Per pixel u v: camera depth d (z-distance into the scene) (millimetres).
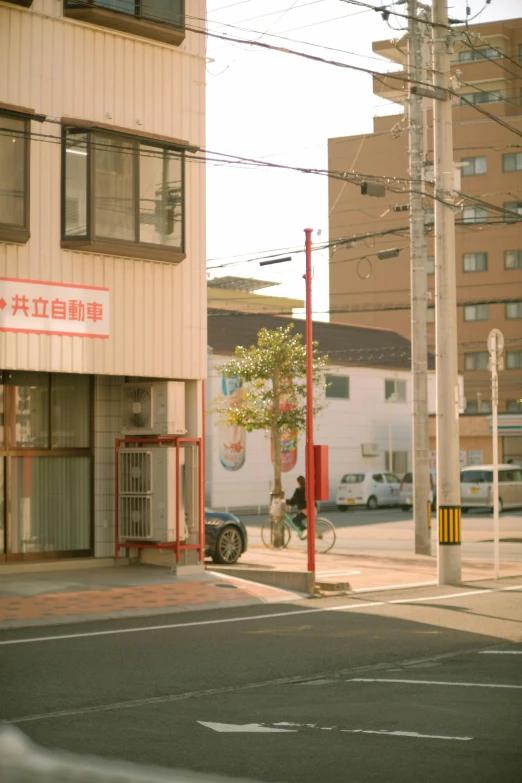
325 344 51188
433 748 6359
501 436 54406
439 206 18125
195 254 18422
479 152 69125
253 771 5809
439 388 17984
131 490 18359
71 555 18438
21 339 16047
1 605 14188
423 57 23562
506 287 68625
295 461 45375
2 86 15961
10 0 15930
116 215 17016
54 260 16469
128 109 17438
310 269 18125
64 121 16484
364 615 13625
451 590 16781
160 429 17953
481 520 37125
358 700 8031
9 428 17703
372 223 72125
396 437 51094
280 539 25078
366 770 5820
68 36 16750
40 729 6973
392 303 71938
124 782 2434
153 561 18734
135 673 9336
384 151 71625
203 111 18531
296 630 12203
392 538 28781
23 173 16062
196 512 18328
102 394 18875
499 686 8633
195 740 6617
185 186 18203
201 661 10008
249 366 27406
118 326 17266
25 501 17875
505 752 6242
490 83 69562
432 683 8797
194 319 18359
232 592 15859
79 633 12109
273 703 7938
